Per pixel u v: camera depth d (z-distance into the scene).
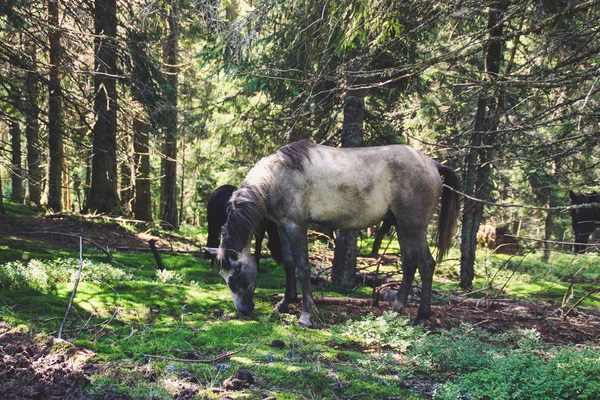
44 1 8.09
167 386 3.49
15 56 7.58
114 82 9.39
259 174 5.18
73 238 9.28
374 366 4.14
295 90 7.24
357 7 4.77
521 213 14.45
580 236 9.73
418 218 5.30
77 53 8.76
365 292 7.05
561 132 4.75
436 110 7.75
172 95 12.26
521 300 7.60
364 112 7.54
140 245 9.92
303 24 5.80
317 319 5.45
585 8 3.30
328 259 9.86
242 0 9.80
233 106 9.77
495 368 3.77
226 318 5.25
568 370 3.56
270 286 7.30
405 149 5.38
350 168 5.23
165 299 5.50
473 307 6.70
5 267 5.42
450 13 4.28
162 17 10.50
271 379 3.72
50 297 4.95
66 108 9.14
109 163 11.86
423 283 5.43
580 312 6.66
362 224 5.37
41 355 3.76
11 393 3.20
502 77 3.72
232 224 5.02
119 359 3.88
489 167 8.09
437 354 4.25
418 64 3.71
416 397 3.55
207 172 18.83
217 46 7.32
